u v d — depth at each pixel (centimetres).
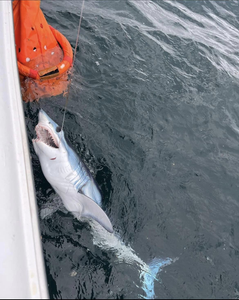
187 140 440
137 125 437
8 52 327
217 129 470
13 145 269
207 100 514
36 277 207
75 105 431
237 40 750
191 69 574
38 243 224
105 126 421
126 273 289
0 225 232
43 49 425
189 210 355
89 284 274
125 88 483
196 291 286
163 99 488
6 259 217
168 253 312
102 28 591
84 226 314
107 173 369
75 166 317
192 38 669
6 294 202
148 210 344
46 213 315
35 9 398
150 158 399
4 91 297
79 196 304
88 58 512
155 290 281
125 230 322
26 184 250
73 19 592
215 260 314
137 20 668
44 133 327
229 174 409
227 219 357
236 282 299
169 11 781
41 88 421
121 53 548
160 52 586
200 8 853
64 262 284
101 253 299
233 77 589
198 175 397
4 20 354
